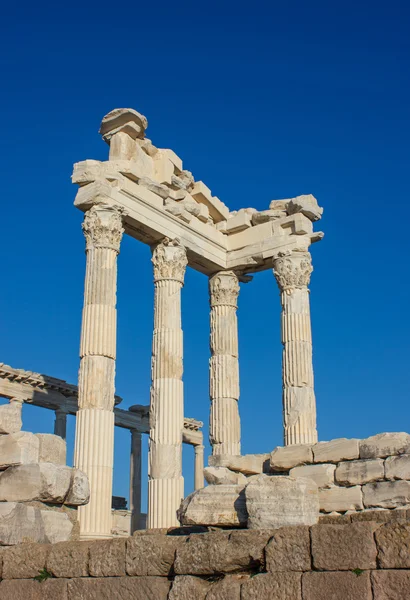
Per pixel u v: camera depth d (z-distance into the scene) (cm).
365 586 973
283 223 3097
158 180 2939
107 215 2627
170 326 2811
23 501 1398
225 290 3203
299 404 2803
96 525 2275
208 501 1348
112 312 2550
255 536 1109
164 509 2564
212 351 3162
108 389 2464
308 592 1012
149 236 2889
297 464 1733
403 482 1555
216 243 3172
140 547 1199
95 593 1203
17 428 1484
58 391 4209
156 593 1147
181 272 2920
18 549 1314
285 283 3000
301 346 2891
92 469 2333
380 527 1002
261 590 1048
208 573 1124
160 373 2750
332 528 1035
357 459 1656
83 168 2684
